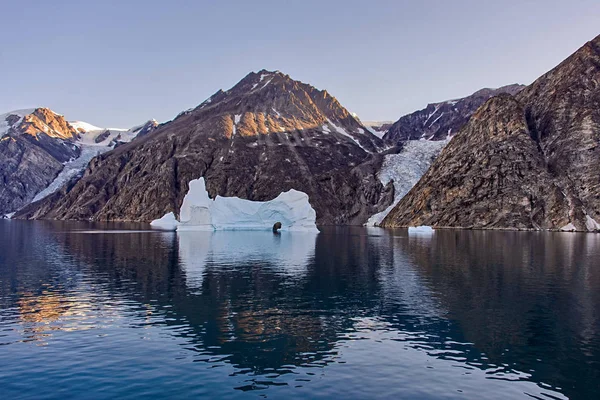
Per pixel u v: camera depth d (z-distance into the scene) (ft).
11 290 99.50
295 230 333.62
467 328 72.28
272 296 94.94
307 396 48.70
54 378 52.90
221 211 334.85
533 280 112.57
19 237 258.37
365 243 226.79
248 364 57.36
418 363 57.82
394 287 104.42
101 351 61.67
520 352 61.62
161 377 53.26
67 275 119.75
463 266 138.21
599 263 143.54
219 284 107.96
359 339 66.95
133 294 96.27
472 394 49.47
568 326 73.05
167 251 181.16
